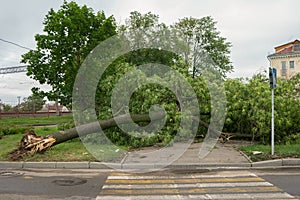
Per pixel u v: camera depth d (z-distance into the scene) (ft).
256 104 38.55
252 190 20.07
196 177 24.16
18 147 33.01
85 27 54.54
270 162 28.27
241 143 40.14
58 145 37.22
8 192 19.76
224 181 22.71
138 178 23.97
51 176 24.70
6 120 93.76
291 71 154.40
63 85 54.24
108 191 20.13
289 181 22.38
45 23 55.26
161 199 18.38
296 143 37.73
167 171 26.63
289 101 38.14
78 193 19.62
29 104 152.25
